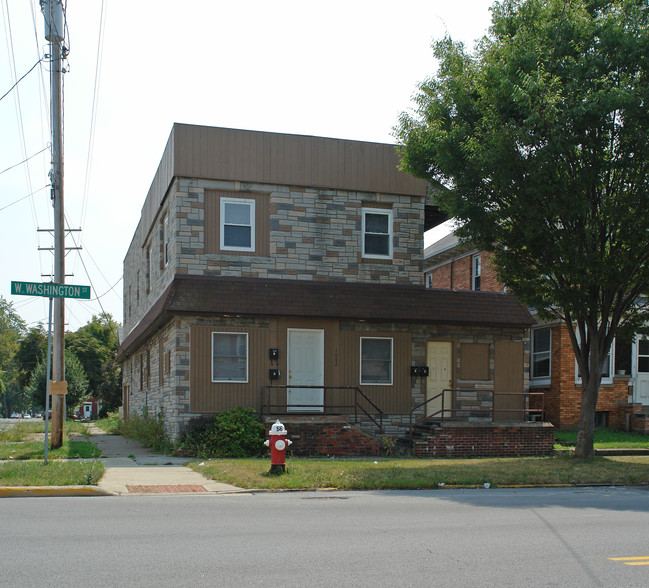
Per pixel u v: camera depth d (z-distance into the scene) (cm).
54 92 1909
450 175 1744
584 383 1811
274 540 809
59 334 1928
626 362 2658
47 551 737
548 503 1155
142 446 2161
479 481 1375
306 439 1838
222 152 2019
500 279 1798
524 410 2000
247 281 1997
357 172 2136
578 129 1521
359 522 938
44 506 1052
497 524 938
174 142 1977
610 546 806
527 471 1488
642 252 1617
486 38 1731
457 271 3431
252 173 2038
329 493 1251
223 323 1945
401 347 2112
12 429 2805
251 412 1878
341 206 2120
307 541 805
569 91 1516
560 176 1548
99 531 850
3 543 775
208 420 1872
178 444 1858
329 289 2061
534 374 2756
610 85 1527
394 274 2155
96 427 3650
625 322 1800
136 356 3052
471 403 2162
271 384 1966
